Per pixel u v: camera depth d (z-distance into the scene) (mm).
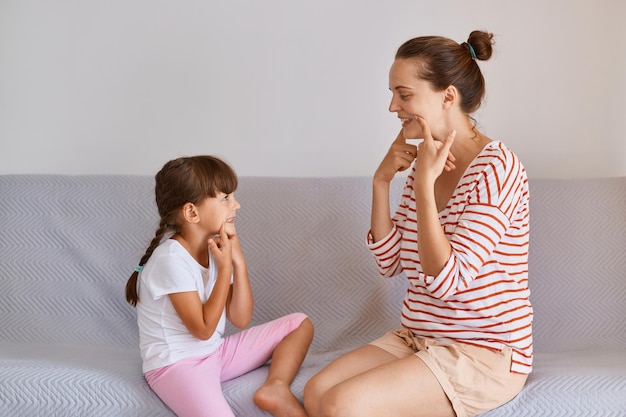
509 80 2264
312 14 2283
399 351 1624
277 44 2303
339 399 1433
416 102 1606
